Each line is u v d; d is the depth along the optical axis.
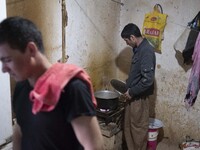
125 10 3.45
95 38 3.11
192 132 3.41
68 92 1.03
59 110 1.04
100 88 3.40
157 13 3.21
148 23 3.27
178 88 3.35
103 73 3.41
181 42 3.11
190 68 3.20
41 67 1.05
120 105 3.01
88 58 3.06
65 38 2.64
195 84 3.04
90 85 1.10
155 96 3.52
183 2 3.06
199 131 3.36
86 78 1.07
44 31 2.38
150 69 2.71
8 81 1.81
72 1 2.64
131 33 2.74
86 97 1.05
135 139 2.98
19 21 0.99
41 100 1.01
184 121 3.42
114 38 3.49
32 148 1.12
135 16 3.40
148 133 3.13
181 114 3.42
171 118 3.50
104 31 3.25
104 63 3.39
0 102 1.78
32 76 1.07
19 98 1.17
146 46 2.75
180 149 3.38
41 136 1.08
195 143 3.29
